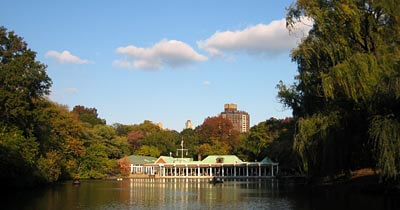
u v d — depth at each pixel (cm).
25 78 6456
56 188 7394
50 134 8762
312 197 4947
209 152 18288
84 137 12688
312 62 4516
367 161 4556
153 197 5697
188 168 16238
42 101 7444
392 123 3359
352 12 4116
